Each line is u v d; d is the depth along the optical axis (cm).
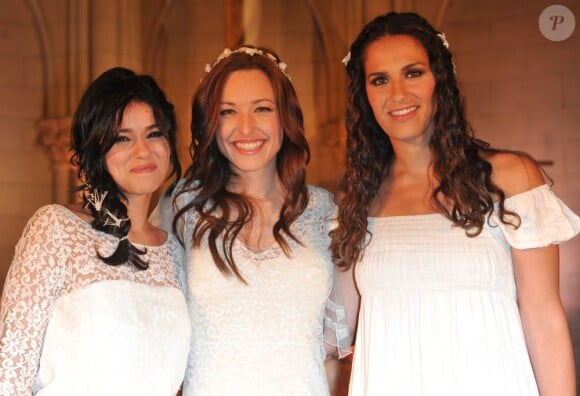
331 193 303
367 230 267
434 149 260
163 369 251
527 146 781
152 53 841
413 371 253
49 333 238
